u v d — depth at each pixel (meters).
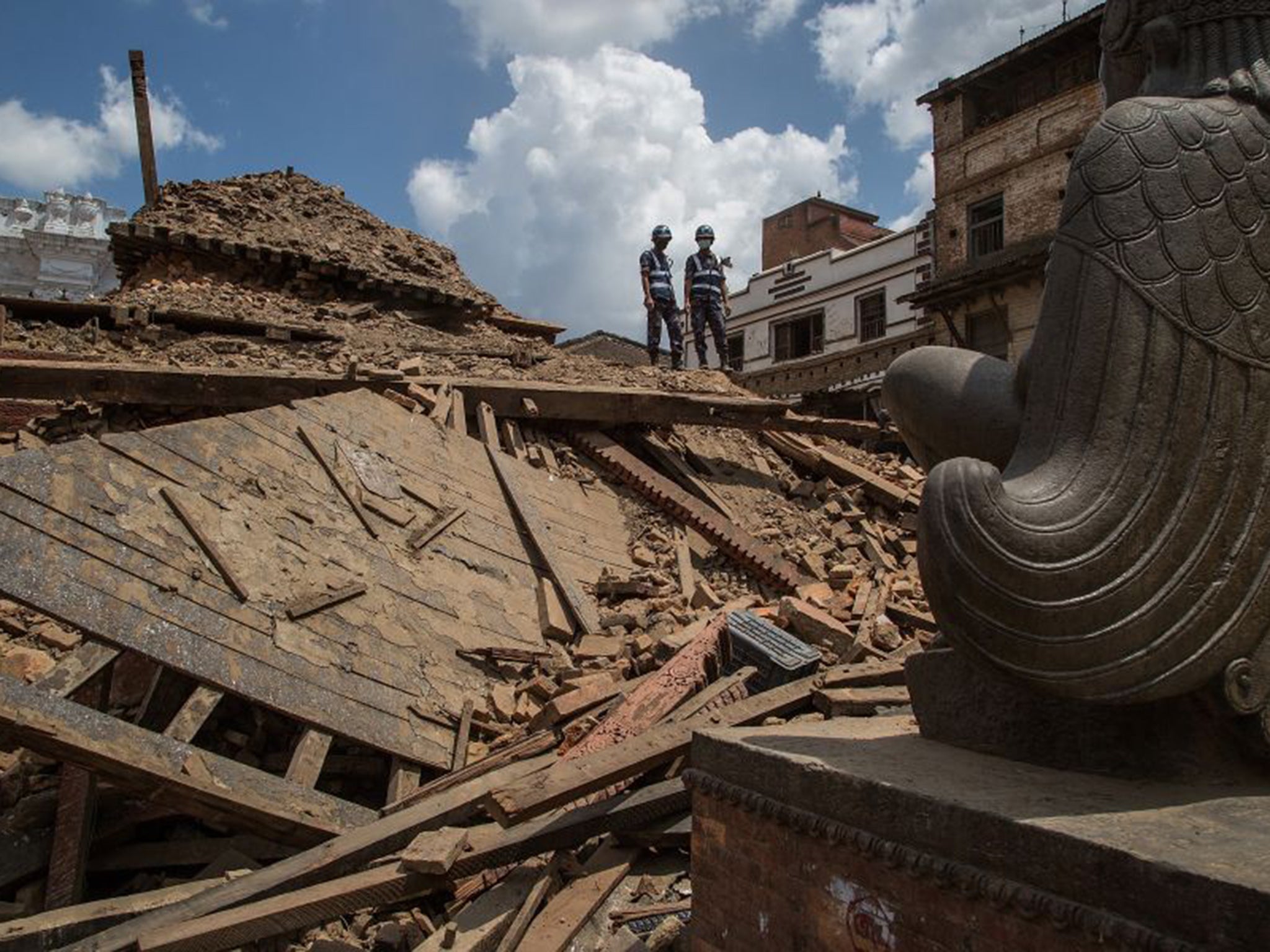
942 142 23.88
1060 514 2.23
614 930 3.71
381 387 8.16
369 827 4.07
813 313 28.22
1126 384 2.29
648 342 13.37
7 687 3.82
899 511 9.88
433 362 10.35
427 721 5.14
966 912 2.14
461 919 3.68
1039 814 2.09
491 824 4.24
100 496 4.77
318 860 3.82
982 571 2.18
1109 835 1.95
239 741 4.81
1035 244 21.05
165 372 7.15
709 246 13.66
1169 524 2.26
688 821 4.09
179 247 12.43
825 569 8.52
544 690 5.59
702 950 3.03
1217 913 1.68
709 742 3.06
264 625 4.90
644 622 6.74
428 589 6.12
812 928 2.58
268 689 4.60
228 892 3.65
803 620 6.51
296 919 3.52
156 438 5.39
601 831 4.06
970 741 2.83
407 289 13.07
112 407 7.32
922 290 22.62
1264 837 1.94
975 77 22.88
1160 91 2.65
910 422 3.03
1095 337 2.35
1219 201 2.37
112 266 24.11
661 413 9.59
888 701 4.99
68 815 4.04
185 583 4.76
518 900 3.79
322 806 4.27
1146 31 2.66
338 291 12.98
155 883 4.24
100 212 24.20
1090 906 1.90
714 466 9.96
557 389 9.14
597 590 7.29
